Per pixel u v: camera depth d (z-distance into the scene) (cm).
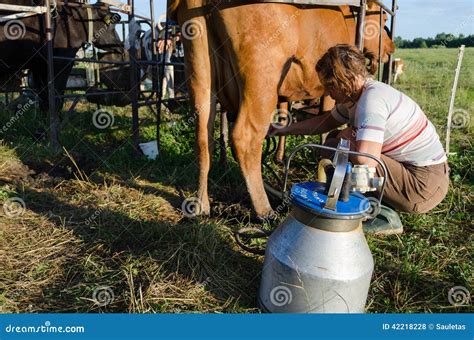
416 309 244
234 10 282
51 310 240
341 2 316
